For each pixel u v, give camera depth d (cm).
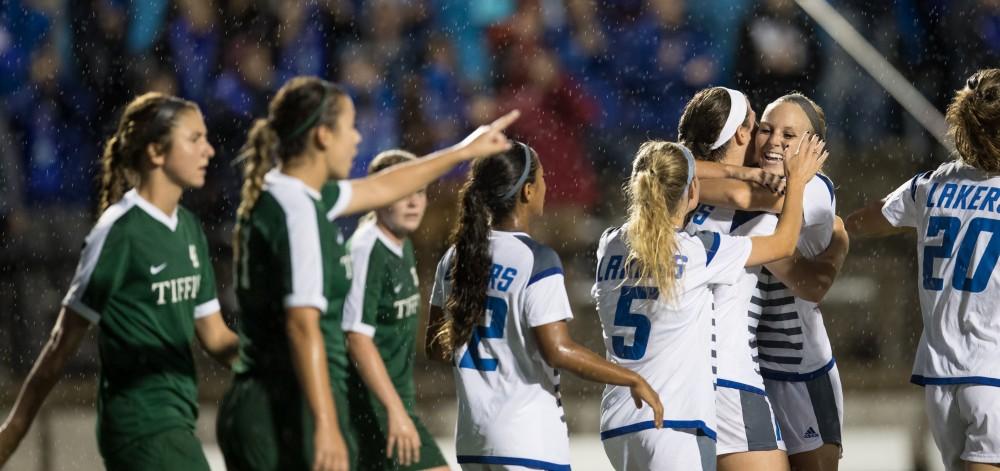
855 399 3366
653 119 4103
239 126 3991
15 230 3744
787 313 1839
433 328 1681
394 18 4100
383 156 1638
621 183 4000
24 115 3956
